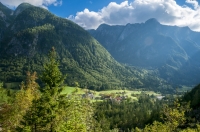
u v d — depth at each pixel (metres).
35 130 26.84
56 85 27.81
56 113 26.52
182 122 43.53
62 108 27.59
